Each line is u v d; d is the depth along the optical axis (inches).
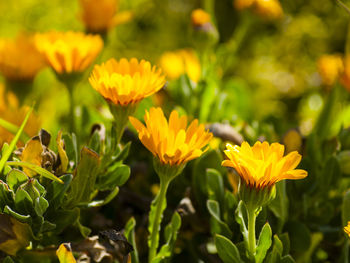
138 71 28.5
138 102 28.5
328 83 40.8
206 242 31.1
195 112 37.7
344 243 30.7
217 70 41.7
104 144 30.3
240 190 26.5
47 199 27.4
